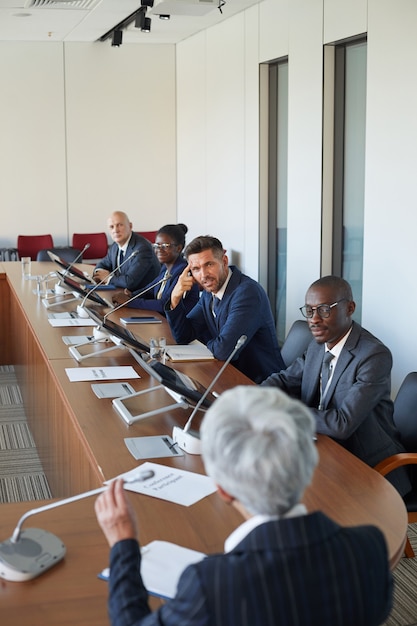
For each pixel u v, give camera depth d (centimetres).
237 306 386
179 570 175
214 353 379
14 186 982
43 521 201
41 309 520
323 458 249
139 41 979
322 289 293
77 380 334
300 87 666
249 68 778
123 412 283
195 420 280
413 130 514
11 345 672
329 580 121
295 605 119
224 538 192
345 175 638
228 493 128
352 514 206
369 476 233
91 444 256
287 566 120
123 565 140
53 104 979
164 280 530
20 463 452
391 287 546
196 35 921
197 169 948
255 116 772
